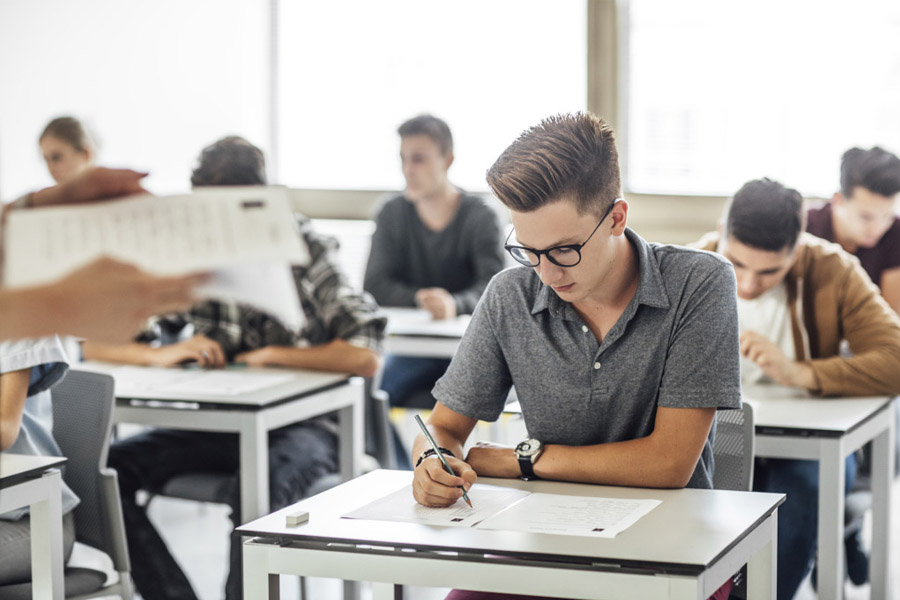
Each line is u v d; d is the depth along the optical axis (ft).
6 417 6.21
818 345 8.21
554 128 5.02
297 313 2.84
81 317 2.64
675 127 13.51
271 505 8.06
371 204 14.98
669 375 5.30
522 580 4.25
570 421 5.60
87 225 2.70
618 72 13.58
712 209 13.38
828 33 12.80
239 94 15.24
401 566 4.42
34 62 15.33
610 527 4.53
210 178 8.13
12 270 2.61
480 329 5.81
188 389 8.08
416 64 14.60
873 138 12.75
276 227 2.81
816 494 7.49
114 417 7.93
